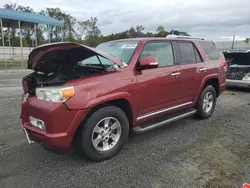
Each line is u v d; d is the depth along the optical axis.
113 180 2.72
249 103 6.73
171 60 4.16
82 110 2.82
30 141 3.11
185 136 4.10
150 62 3.34
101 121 3.09
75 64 3.79
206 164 3.09
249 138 4.02
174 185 2.62
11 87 9.05
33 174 2.85
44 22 17.78
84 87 2.87
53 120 2.72
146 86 3.56
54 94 2.75
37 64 3.55
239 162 3.15
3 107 5.89
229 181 2.70
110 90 3.08
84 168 2.99
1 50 25.80
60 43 2.97
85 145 3.00
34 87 3.20
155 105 3.82
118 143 3.33
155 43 3.95
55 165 3.07
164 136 4.09
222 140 3.92
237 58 8.80
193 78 4.54
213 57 5.33
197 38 5.10
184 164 3.09
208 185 2.62
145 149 3.55
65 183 2.66
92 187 2.59
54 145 2.76
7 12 15.93
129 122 3.56
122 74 3.28
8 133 4.16
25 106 3.11
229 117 5.27
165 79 3.89
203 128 4.52
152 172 2.89
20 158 3.25
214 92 5.24
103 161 3.18
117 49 3.90
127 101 3.34
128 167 3.02
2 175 2.82
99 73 3.18
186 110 4.74
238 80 8.42
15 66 18.69
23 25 20.16
